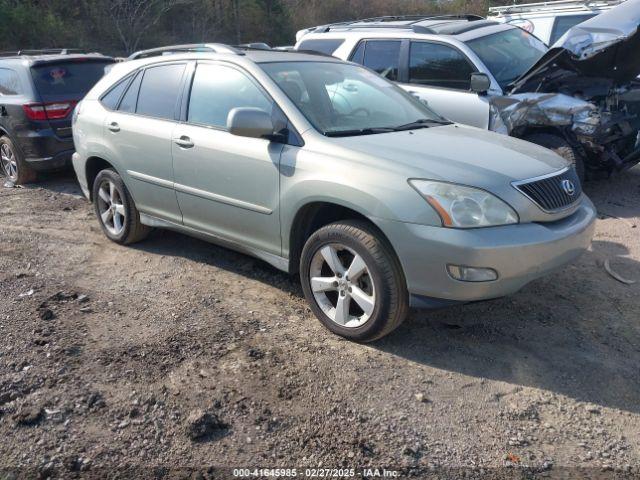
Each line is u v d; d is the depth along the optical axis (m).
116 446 2.99
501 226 3.47
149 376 3.54
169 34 31.69
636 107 7.27
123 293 4.70
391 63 7.71
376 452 2.95
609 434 3.09
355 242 3.71
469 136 4.35
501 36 7.72
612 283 4.79
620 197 7.17
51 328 4.07
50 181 8.59
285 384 3.47
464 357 3.75
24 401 3.31
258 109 4.04
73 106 8.04
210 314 4.32
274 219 4.19
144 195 5.30
